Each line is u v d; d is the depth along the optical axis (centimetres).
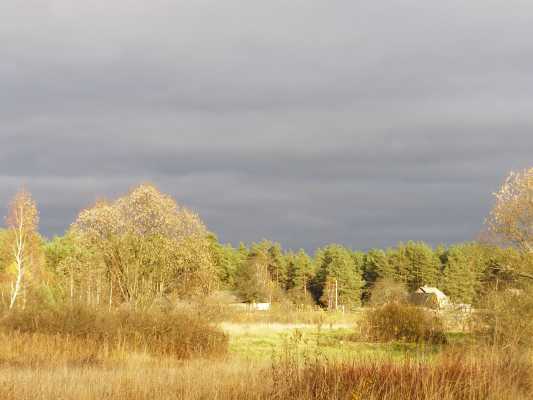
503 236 3130
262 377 1149
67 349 2189
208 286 3769
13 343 2148
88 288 3612
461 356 1227
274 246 13038
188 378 1189
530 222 3084
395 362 1185
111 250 3697
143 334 2412
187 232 3822
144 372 1383
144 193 3766
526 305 2644
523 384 1155
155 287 3691
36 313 2472
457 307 3403
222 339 2542
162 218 3719
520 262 3039
